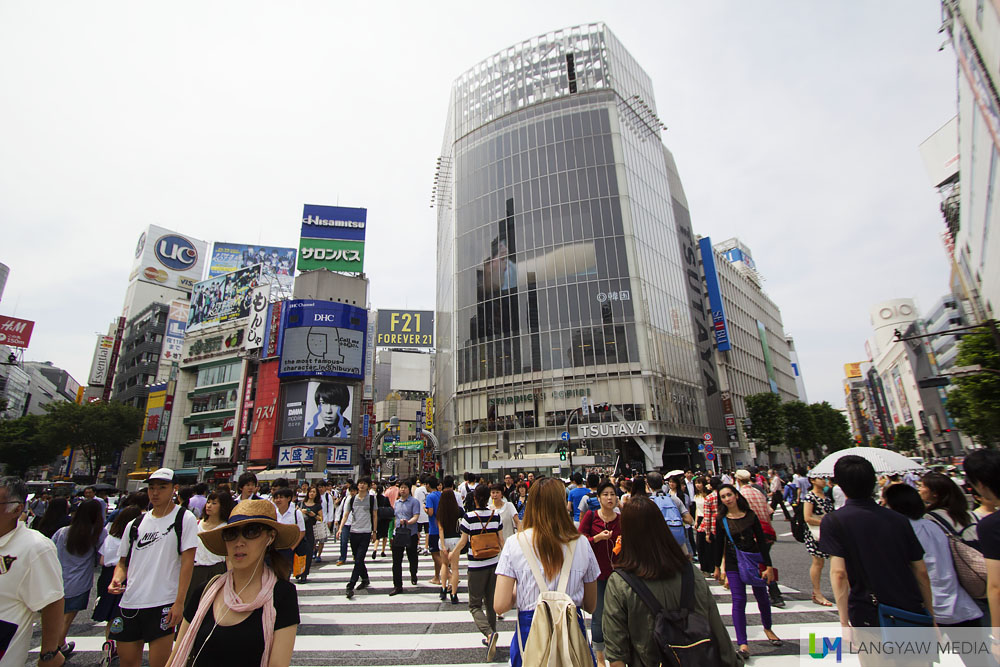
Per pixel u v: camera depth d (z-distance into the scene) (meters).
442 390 53.28
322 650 5.75
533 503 3.33
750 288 82.69
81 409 49.00
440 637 6.18
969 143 31.09
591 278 39.19
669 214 47.44
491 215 44.53
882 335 130.62
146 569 4.17
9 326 45.69
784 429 51.28
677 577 2.71
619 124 43.25
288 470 38.78
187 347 50.97
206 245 85.38
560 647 2.62
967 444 73.75
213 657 2.28
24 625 3.22
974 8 20.31
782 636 5.71
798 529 9.86
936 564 3.41
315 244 52.62
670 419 36.97
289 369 41.62
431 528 9.55
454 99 52.44
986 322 18.94
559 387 37.44
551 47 47.78
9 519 3.25
